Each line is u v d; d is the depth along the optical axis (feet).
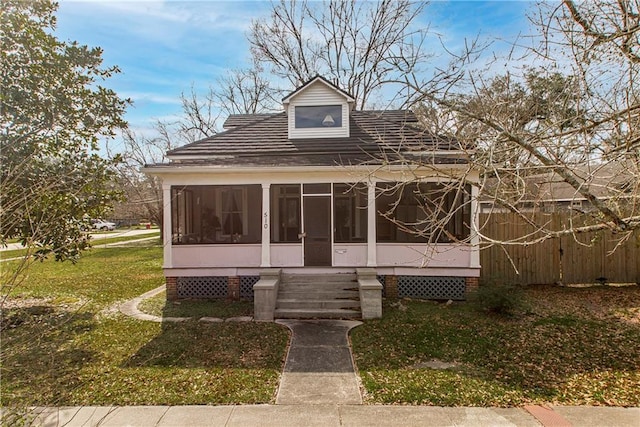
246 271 33.88
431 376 17.79
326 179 33.47
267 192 33.58
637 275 34.37
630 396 15.70
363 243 33.63
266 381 17.42
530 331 23.81
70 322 26.63
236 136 41.24
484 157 14.93
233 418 14.24
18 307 30.27
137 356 20.45
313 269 33.58
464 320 26.45
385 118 42.70
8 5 25.66
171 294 33.78
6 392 14.96
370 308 27.66
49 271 49.75
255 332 24.70
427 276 33.06
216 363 19.57
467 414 14.40
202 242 33.91
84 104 28.50
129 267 53.06
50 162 26.58
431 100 18.16
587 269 34.78
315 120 40.16
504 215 34.91
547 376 17.71
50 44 26.84
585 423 13.65
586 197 14.14
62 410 14.83
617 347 21.03
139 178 82.79
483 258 35.65
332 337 23.66
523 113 17.30
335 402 15.47
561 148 15.25
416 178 18.06
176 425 13.78
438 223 15.90
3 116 24.95
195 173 33.12
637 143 13.35
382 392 16.22
